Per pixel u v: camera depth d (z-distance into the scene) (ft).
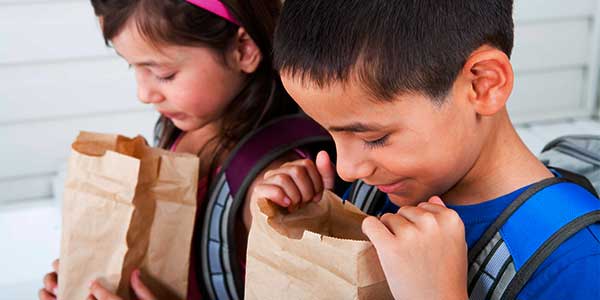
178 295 4.00
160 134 5.02
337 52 2.56
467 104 2.71
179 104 4.09
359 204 3.61
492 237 2.82
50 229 7.20
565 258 2.67
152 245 3.92
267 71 4.25
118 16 3.88
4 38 7.39
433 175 2.79
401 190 2.94
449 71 2.62
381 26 2.55
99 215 3.83
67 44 7.61
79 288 3.91
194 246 4.33
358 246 2.56
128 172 3.72
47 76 7.67
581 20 8.57
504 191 2.92
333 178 3.40
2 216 7.49
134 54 3.99
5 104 7.61
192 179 3.89
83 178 3.86
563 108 8.95
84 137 4.11
